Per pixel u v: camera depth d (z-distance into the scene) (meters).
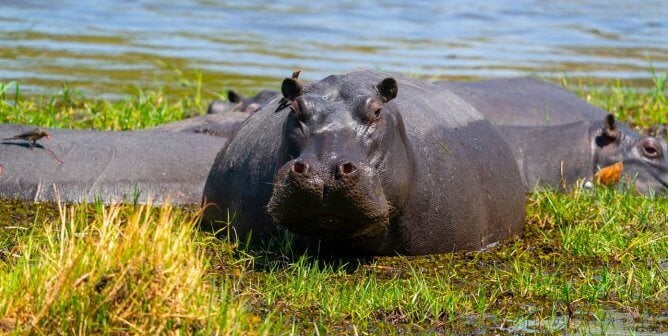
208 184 35.91
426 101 35.25
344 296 27.62
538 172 46.00
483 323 27.09
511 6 123.75
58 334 22.33
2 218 36.38
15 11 94.25
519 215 37.00
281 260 31.53
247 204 33.22
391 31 97.06
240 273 30.09
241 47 81.69
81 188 40.66
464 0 128.25
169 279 22.75
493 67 76.94
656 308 28.81
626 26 108.12
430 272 31.42
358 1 120.56
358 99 29.53
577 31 102.69
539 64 79.75
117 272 22.75
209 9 104.88
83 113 54.19
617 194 40.94
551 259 33.69
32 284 23.58
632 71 77.81
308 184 27.53
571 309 28.33
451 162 33.59
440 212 32.88
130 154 41.94
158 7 103.62
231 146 35.53
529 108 51.72
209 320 22.70
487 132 36.97
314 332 25.62
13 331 22.31
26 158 41.22
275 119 33.97
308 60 76.38
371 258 32.41
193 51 78.62
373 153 29.31
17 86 51.78
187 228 24.67
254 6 109.38
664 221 37.59
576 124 47.66
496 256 33.81
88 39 81.69
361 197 27.91
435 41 91.62
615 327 27.14
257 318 24.81
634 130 55.47
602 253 34.06
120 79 66.00
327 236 30.41
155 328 22.36
